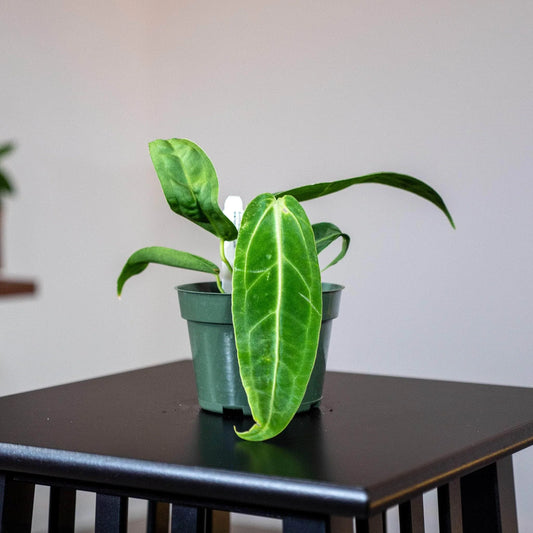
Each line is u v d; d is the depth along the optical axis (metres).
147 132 2.32
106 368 2.21
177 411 0.98
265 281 0.83
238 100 2.21
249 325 0.82
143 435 0.85
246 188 2.20
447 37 1.94
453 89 1.94
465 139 1.92
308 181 2.12
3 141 1.92
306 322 0.82
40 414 0.96
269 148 2.17
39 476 0.85
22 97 1.97
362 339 2.06
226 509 0.76
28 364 2.00
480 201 1.91
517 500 1.87
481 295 1.91
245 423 0.91
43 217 2.02
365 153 2.04
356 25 2.05
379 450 0.78
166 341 2.30
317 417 0.94
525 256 1.86
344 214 2.07
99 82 2.19
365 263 2.05
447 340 1.95
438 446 0.79
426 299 1.98
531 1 1.85
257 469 0.71
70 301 2.10
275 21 2.16
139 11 2.31
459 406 1.00
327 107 2.09
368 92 2.04
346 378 1.20
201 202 0.88
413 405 1.00
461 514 0.95
